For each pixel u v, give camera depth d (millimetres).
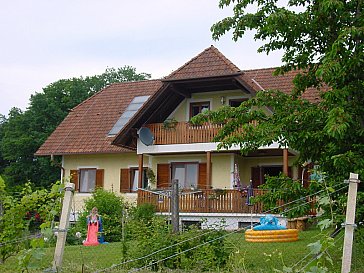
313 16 11180
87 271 10461
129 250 11883
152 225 12086
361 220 10211
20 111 53375
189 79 23438
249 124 11531
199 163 26109
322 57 11344
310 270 6242
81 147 28922
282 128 11078
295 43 11734
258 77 27375
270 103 11773
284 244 15297
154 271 10688
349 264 6980
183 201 23828
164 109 25766
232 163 25438
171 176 26641
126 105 31484
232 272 10359
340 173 10359
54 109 45125
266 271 10383
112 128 29500
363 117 10766
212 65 23578
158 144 25156
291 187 11195
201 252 10984
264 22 11742
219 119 12039
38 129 45094
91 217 19203
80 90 47219
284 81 26328
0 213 11531
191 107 25766
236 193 23062
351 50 10445
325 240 6328
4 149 44469
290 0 11828
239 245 14125
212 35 12258
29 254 6941
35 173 43750
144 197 24297
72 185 7262
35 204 11414
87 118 31344
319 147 11148
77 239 19828
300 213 10891
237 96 24844
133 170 28219
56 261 6996
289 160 25547
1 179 11562
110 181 28531
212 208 23344
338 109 9703
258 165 26188
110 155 28719
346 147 10719
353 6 10945
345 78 10570
